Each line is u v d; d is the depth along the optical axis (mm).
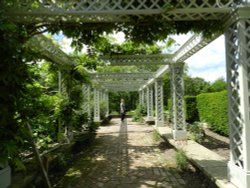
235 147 3271
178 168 4891
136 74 11016
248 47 3008
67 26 3594
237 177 3145
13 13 2973
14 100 2674
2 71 2492
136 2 3090
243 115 3016
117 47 6680
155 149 6902
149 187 3869
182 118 7168
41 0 2975
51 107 5605
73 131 7352
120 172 4707
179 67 7266
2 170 2951
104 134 10430
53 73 6766
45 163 3777
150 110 14883
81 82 7293
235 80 3268
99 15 3141
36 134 4734
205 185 3873
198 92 23047
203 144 6648
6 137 2658
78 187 3914
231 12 3078
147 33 3721
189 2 3041
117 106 26750
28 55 2828
